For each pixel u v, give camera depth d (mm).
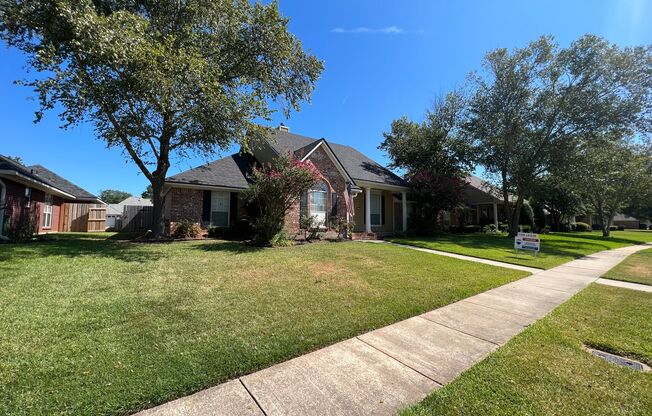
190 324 4316
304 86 16344
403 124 26500
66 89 9820
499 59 20984
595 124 19406
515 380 3133
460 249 13375
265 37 13711
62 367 3121
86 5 8875
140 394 2738
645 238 28062
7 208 12141
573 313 5348
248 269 7766
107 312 4629
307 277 7242
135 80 9602
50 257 8273
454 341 4125
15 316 4312
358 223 19656
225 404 2686
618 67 18734
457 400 2779
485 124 21953
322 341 3969
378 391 2932
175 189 14492
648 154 25703
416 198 20000
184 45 12055
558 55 19781
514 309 5586
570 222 41531
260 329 4234
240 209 16016
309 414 2576
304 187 11812
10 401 2590
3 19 10094
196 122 12109
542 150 20812
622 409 2697
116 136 12789
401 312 5168
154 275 6918
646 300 6262
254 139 15906
